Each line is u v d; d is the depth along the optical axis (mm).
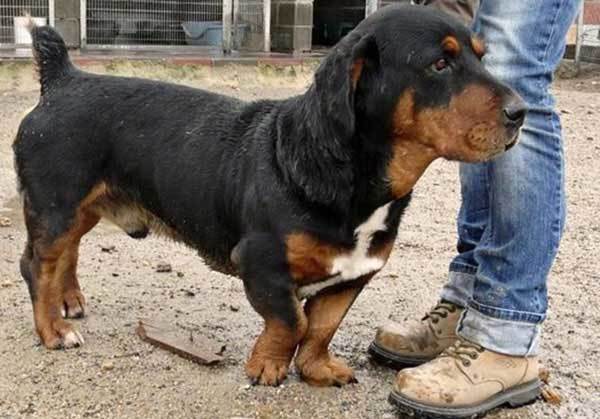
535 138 1208
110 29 5590
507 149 1147
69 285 1587
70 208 1440
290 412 1260
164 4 5730
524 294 1249
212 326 1580
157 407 1263
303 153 1211
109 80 1488
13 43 5098
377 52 1175
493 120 1119
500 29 1189
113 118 1439
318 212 1210
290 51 5855
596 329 1640
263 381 1330
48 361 1403
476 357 1255
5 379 1337
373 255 1274
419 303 1752
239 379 1357
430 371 1251
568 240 2287
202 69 4988
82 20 5285
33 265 1460
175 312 1645
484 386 1247
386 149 1203
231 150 1341
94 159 1441
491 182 1240
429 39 1152
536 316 1263
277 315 1282
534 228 1223
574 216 2545
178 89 1467
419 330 1416
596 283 1929
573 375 1422
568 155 3467
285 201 1227
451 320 1400
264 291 1271
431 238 2252
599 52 6500
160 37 5766
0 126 3434
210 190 1354
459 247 1416
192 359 1415
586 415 1288
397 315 1679
